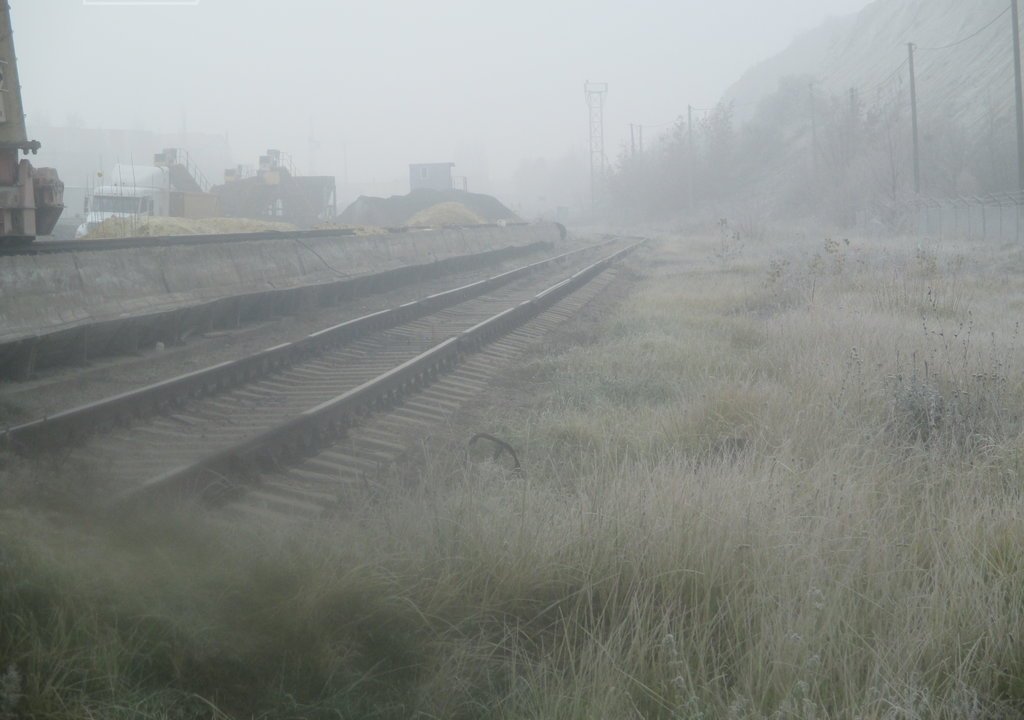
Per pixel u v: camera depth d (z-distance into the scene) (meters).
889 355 11.62
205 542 5.26
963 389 9.51
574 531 5.61
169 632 4.09
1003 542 5.64
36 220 15.12
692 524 5.59
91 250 15.68
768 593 4.87
